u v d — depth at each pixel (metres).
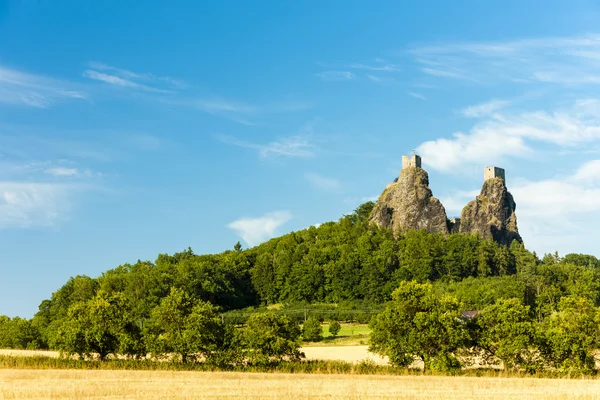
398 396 55.41
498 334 83.50
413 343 85.38
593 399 54.12
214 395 54.41
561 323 82.44
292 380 66.75
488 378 71.44
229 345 86.75
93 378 67.00
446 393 57.56
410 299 87.81
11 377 67.44
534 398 54.91
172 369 80.44
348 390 58.59
